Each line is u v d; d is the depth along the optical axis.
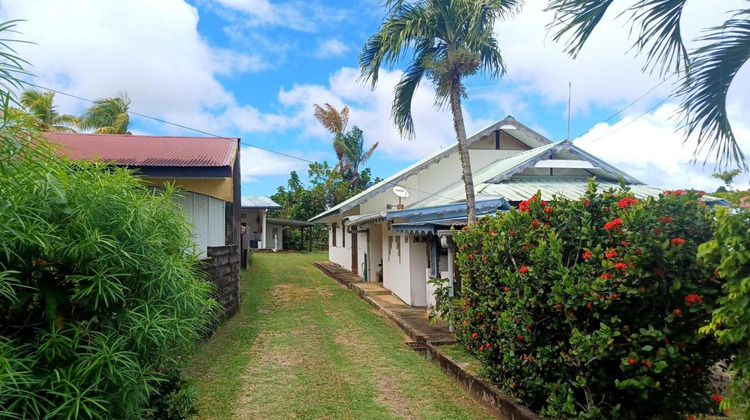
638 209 2.95
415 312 8.56
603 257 3.15
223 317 7.60
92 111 22.61
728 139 3.59
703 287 2.89
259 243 29.42
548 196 10.70
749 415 2.17
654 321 3.05
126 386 2.30
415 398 4.42
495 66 7.67
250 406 4.18
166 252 2.96
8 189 1.94
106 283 2.26
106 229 2.43
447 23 7.17
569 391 3.24
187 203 7.20
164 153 8.09
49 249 2.15
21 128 2.01
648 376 2.98
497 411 3.94
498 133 15.57
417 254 9.42
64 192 2.27
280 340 6.64
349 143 32.03
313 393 4.53
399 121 8.09
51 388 2.00
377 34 7.52
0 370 1.75
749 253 1.95
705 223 2.89
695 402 3.18
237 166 12.85
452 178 15.16
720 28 3.27
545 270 3.42
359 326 7.65
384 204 14.61
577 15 3.55
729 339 2.08
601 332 2.95
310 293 11.67
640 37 3.59
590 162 12.16
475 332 4.94
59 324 2.19
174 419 3.03
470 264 5.02
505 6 7.08
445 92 7.43
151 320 2.42
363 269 14.78
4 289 1.92
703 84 3.49
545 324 3.53
